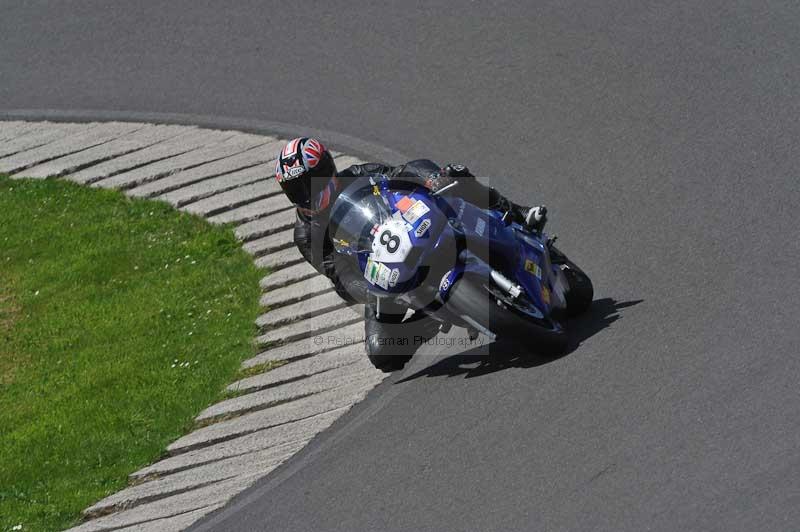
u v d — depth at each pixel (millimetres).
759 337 25359
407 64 44469
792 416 22531
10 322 37219
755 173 32719
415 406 27031
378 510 23641
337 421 27734
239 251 38000
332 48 46906
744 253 29062
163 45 50469
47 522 27859
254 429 28891
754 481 21094
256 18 50406
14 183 44625
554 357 26875
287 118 43750
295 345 32500
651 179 33969
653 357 25672
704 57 39594
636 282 29359
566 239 32344
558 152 36938
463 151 38531
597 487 22125
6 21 54875
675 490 21453
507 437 24500
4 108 49625
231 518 25203
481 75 42469
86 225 41281
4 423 32500
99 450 30219
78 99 48875
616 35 42312
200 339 34125
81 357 34594
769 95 36562
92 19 53531
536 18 44812
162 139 45094
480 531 21953
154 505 27219
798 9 40875
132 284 37719
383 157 39625
